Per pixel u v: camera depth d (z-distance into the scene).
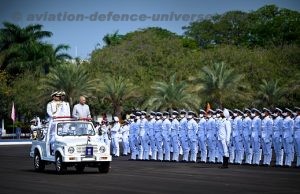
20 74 89.56
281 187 21.28
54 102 31.72
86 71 77.25
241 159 34.34
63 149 27.58
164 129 38.28
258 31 100.25
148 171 29.16
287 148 32.41
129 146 42.88
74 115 32.16
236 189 20.66
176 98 69.06
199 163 35.16
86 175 27.28
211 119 35.47
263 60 78.88
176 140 37.75
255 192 19.75
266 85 72.00
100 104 76.94
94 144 27.91
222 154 34.59
